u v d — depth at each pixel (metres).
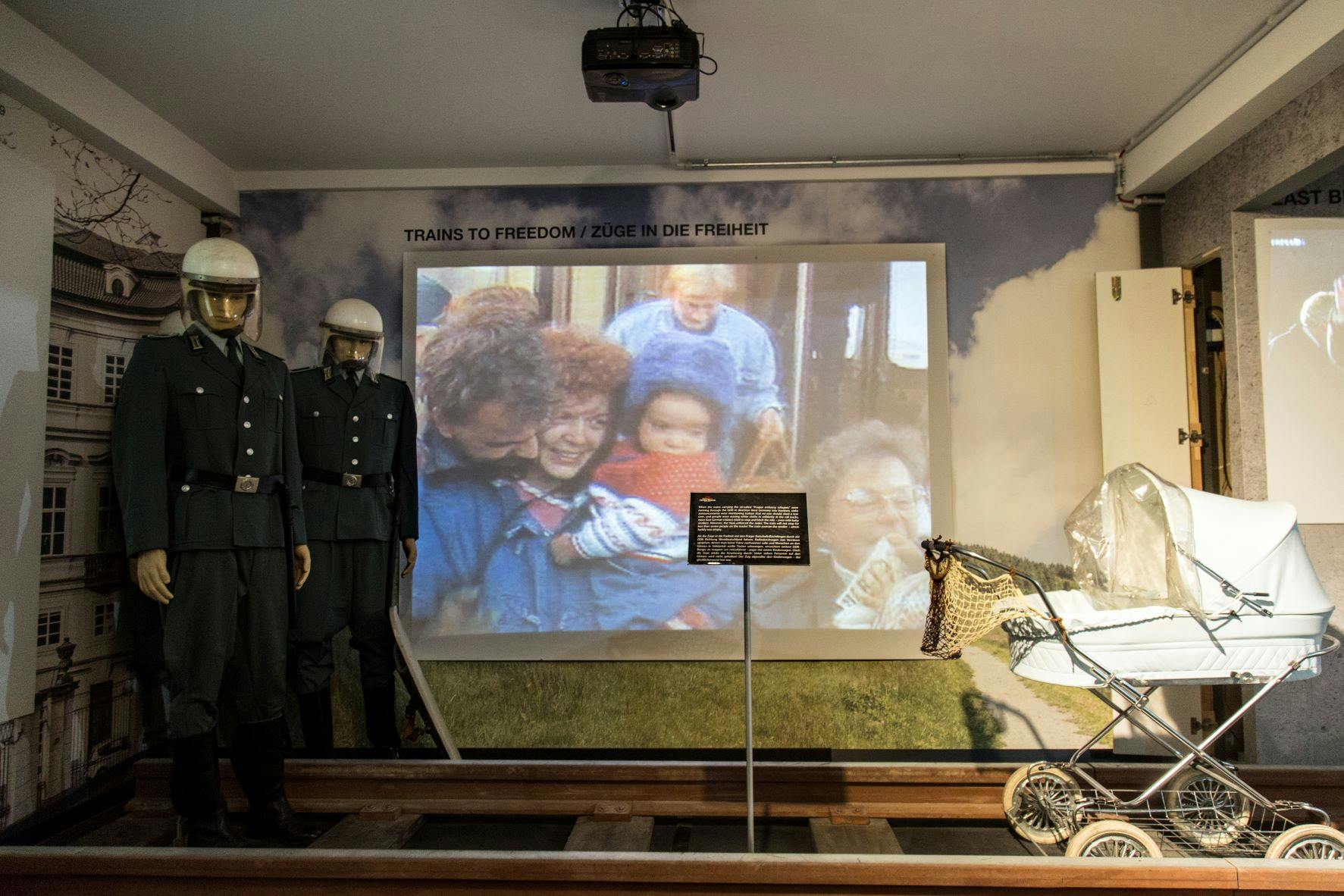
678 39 3.37
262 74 3.91
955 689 4.72
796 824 3.65
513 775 3.74
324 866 2.73
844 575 4.79
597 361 4.91
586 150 4.77
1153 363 4.69
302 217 5.01
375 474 4.21
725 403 4.88
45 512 3.65
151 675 4.34
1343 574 4.17
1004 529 4.82
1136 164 4.74
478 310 4.95
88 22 3.48
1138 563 3.04
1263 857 2.96
